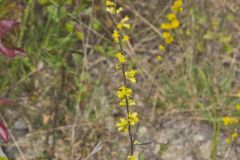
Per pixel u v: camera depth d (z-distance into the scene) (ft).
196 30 14.16
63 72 12.28
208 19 14.46
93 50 13.64
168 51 13.61
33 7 12.91
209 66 13.51
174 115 12.62
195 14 14.37
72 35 12.35
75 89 12.47
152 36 14.14
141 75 13.38
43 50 12.06
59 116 12.26
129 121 7.69
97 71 13.29
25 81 12.69
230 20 14.69
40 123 12.19
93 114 12.39
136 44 13.98
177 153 11.80
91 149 11.75
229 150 11.77
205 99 12.85
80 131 12.07
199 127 12.38
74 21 12.52
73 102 12.46
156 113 12.62
